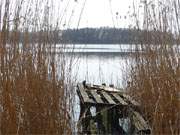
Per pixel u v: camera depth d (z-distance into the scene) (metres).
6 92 3.88
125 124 6.25
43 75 4.21
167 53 5.10
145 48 5.72
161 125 4.55
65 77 4.48
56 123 4.18
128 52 7.05
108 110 6.21
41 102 4.14
